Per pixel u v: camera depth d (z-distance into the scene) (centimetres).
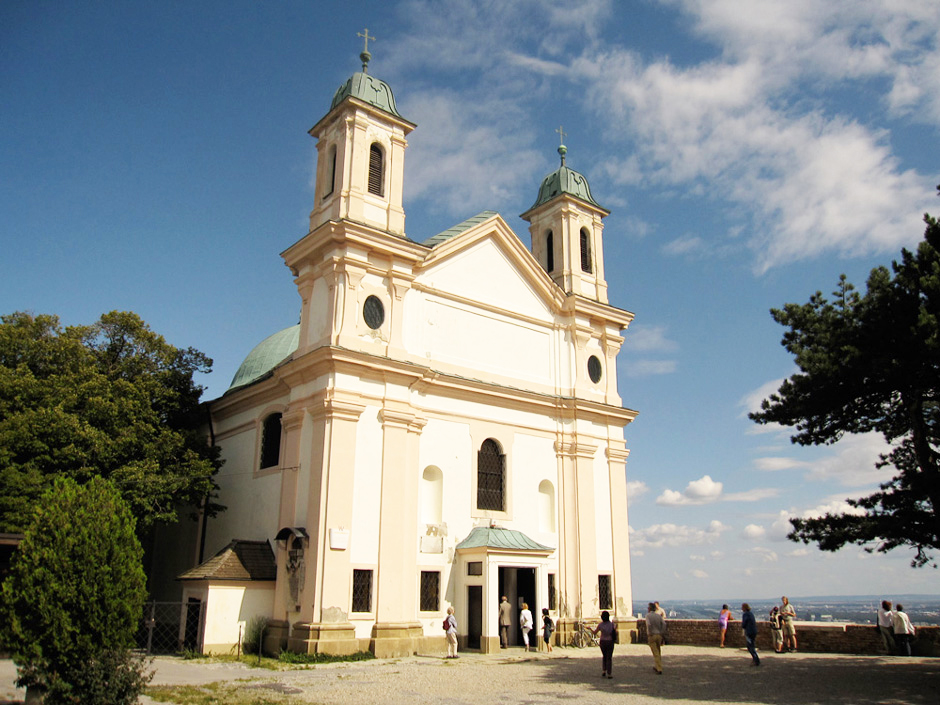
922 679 1778
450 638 2302
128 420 2692
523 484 2881
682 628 2894
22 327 2780
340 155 2697
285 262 2734
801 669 1994
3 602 1247
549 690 1672
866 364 1703
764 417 1912
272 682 1741
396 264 2641
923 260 1702
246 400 2956
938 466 1733
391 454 2462
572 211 3394
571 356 3175
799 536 1828
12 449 2439
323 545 2262
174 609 3105
